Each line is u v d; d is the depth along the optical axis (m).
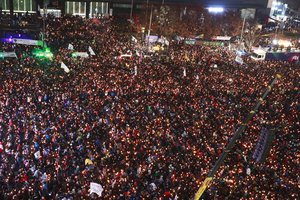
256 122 34.31
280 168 26.78
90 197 21.34
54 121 30.17
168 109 34.91
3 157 25.36
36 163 24.39
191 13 73.31
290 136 32.53
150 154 26.75
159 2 75.06
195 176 24.52
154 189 22.70
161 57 52.34
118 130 29.62
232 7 80.25
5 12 67.38
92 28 60.97
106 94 36.38
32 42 45.22
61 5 72.31
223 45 65.69
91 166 24.31
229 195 23.08
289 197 23.73
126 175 23.72
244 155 27.72
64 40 53.19
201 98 38.28
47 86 36.72
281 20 85.31
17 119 29.83
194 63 51.62
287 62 59.78
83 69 42.81
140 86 39.38
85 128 29.25
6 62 41.56
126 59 49.03
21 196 20.84
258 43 68.44
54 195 21.36
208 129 31.52
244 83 44.47
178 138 29.52
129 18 70.12
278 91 43.38
